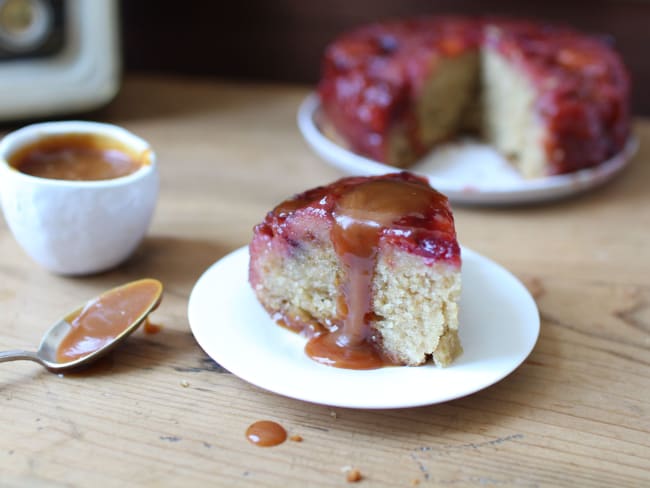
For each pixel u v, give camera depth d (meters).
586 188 0.60
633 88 0.76
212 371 0.43
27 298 0.47
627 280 0.51
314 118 0.68
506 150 0.66
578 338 0.46
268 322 0.44
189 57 0.79
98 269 0.49
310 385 0.39
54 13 0.63
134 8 0.78
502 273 0.48
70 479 0.36
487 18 0.73
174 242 0.53
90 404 0.40
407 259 0.40
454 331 0.41
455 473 0.38
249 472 0.37
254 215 0.56
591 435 0.40
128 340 0.44
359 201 0.42
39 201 0.45
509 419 0.40
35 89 0.64
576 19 0.75
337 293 0.43
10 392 0.41
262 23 0.78
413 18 0.77
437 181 0.57
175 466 0.37
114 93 0.67
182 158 0.63
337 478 0.37
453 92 0.69
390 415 0.40
